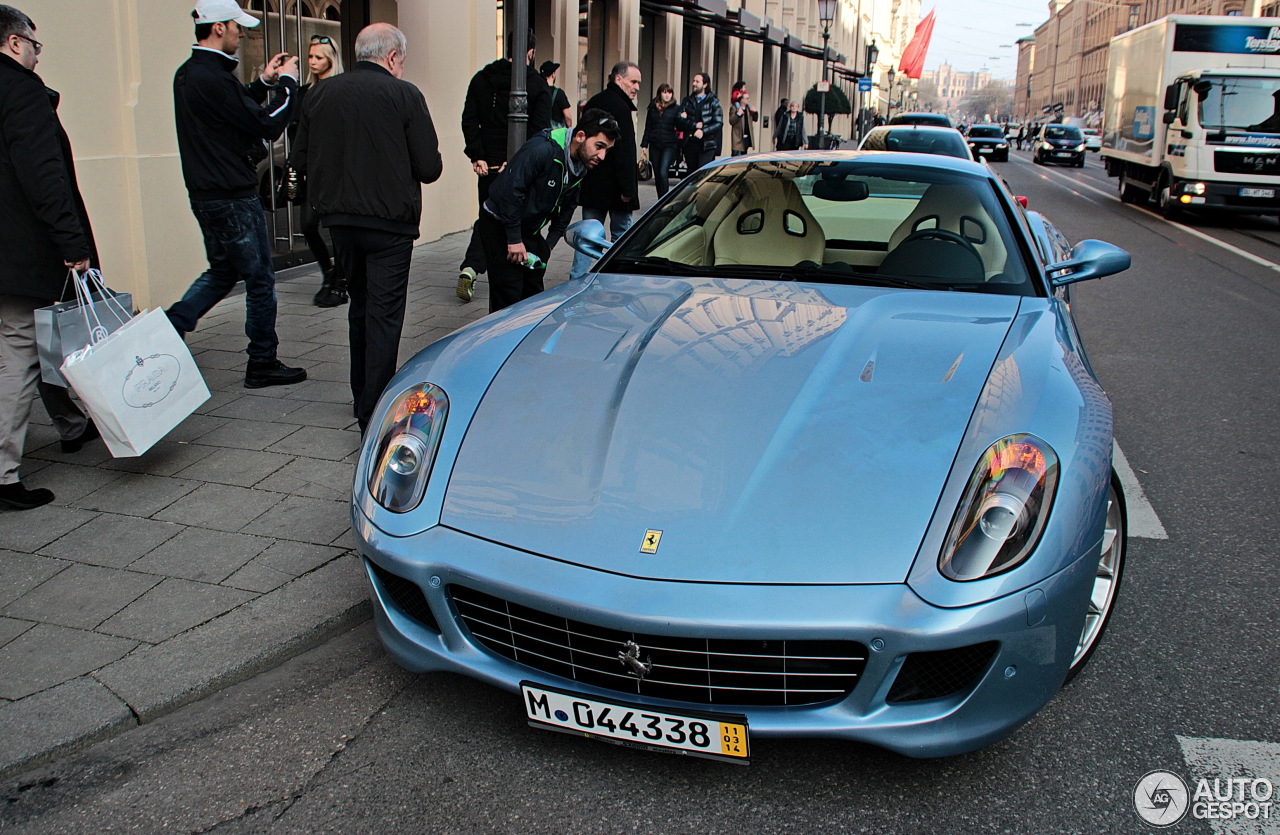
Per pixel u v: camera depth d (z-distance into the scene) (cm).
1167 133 1564
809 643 200
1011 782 223
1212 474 423
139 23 582
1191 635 289
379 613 241
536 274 514
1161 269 1020
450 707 251
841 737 205
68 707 241
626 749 234
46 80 525
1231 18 1531
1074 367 260
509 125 629
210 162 454
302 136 550
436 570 220
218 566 313
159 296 614
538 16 1397
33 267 345
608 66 1722
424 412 249
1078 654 256
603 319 291
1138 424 493
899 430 227
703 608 197
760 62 2962
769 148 3288
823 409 235
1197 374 592
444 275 804
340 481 383
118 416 347
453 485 231
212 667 259
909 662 202
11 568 310
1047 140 3684
